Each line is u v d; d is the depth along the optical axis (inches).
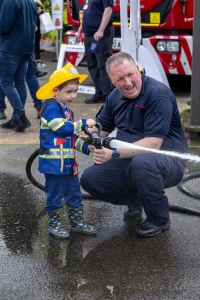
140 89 143.6
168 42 315.6
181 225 155.6
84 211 168.6
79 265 133.9
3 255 139.9
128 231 152.9
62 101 142.6
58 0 441.1
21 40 253.9
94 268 132.1
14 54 254.4
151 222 148.3
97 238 149.0
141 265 133.0
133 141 148.2
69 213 152.3
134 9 249.9
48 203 148.7
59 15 446.6
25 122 262.5
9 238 150.3
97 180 150.9
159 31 319.0
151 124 141.8
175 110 147.9
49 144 143.3
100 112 159.6
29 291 122.4
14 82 268.8
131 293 120.3
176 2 310.2
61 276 128.8
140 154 141.9
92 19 297.9
